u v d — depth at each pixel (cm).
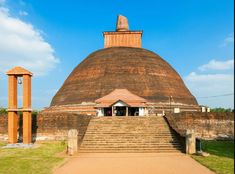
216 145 2961
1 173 1664
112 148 2652
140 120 3406
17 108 2955
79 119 3503
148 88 5784
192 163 1983
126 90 5403
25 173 1666
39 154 2384
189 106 5831
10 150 2600
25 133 2917
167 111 5497
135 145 2711
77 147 2503
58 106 5909
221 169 1745
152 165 1911
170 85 6050
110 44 6888
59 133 3441
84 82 6056
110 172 1703
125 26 7006
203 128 3531
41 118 3469
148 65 6216
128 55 6350
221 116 3550
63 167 1861
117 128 3180
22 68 2936
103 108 5138
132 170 1753
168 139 2861
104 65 6191
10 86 2941
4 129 3450
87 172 1706
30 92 2991
